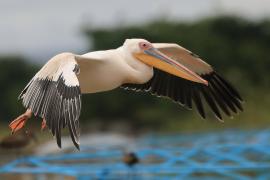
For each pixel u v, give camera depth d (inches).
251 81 1509.6
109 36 1642.5
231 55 1558.8
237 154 702.5
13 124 384.8
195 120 1268.5
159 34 1579.7
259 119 1211.9
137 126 1443.2
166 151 658.2
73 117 337.1
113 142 920.9
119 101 1483.8
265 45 1668.3
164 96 452.1
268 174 641.6
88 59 380.2
